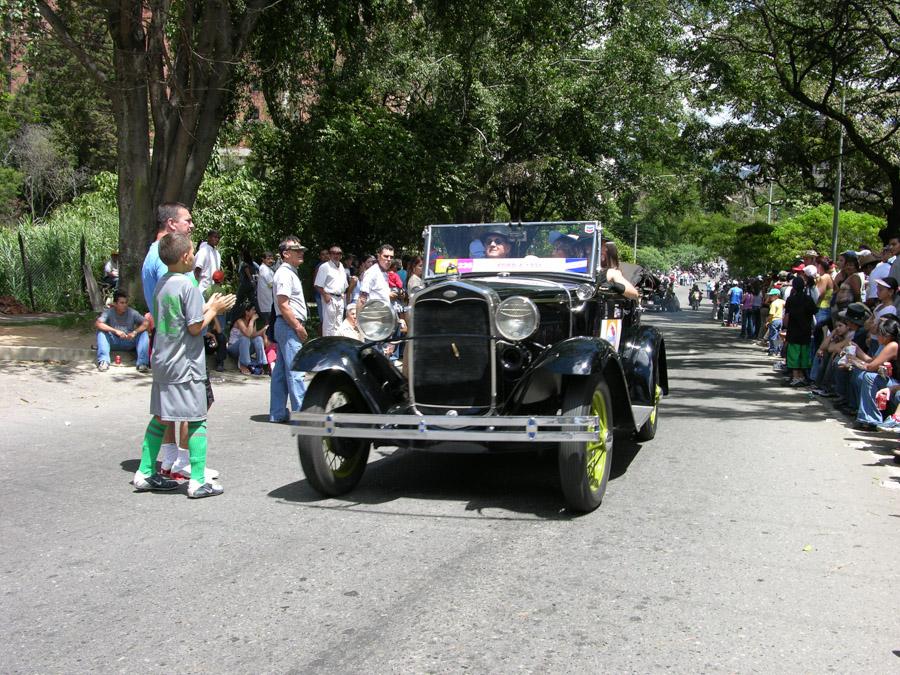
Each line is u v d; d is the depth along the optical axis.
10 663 3.13
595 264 6.54
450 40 18.08
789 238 27.64
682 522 5.00
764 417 9.21
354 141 17.78
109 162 40.41
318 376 5.57
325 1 15.23
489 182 24.31
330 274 9.74
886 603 3.75
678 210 30.75
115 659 3.16
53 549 4.46
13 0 10.66
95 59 12.76
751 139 24.44
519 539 4.65
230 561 4.26
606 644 3.29
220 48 12.69
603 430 5.45
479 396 5.31
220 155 22.70
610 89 24.30
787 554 4.41
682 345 20.89
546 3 17.34
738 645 3.29
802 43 18.09
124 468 6.36
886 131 22.08
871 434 8.16
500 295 5.67
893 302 8.44
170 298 5.30
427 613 3.59
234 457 6.84
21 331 13.10
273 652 3.22
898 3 16.33
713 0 18.77
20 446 7.11
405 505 5.39
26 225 18.83
